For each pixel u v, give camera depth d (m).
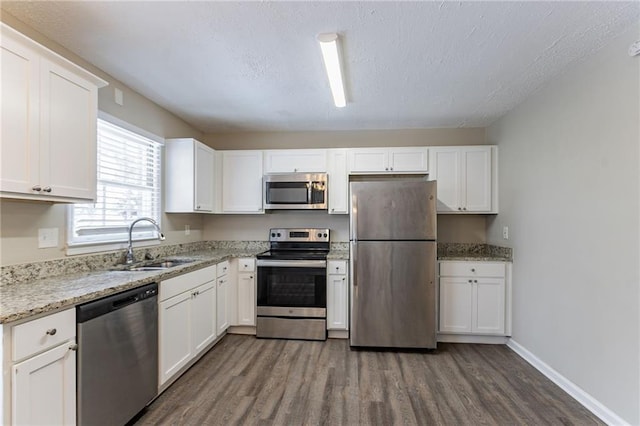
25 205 1.78
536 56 2.06
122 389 1.74
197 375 2.43
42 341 1.31
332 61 2.03
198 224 3.80
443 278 3.10
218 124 3.61
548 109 2.47
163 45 1.95
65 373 1.41
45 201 1.81
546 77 2.37
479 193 3.35
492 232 3.45
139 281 1.86
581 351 2.10
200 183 3.21
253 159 3.62
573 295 2.18
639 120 1.70
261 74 2.35
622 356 1.79
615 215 1.84
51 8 1.60
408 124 3.58
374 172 3.48
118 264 2.44
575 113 2.17
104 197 2.38
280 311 3.20
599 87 1.96
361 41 1.90
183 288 2.38
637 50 1.67
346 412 1.98
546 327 2.47
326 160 3.54
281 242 3.79
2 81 1.41
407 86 2.54
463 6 1.58
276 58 2.11
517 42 1.90
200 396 2.14
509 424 1.86
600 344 1.94
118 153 2.53
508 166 3.12
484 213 3.38
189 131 3.61
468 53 2.03
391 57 2.09
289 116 3.32
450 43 1.92
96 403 1.56
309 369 2.55
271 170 3.60
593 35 1.82
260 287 3.22
